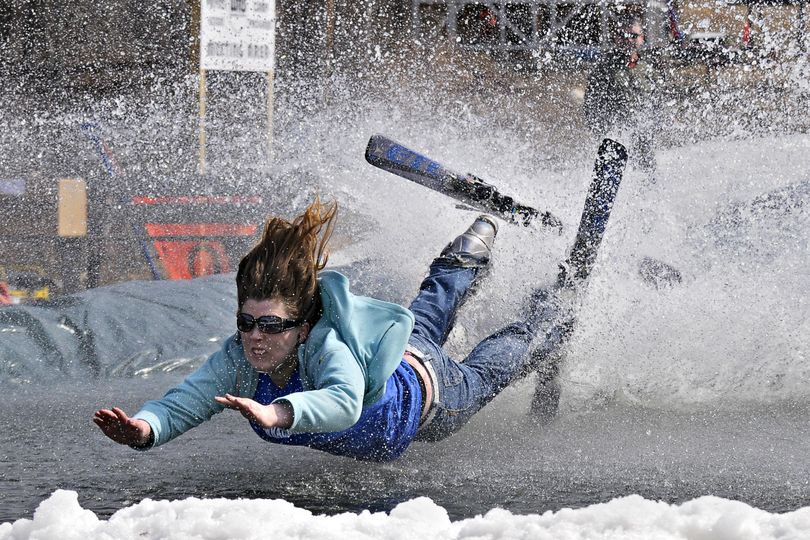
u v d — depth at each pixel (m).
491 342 13.84
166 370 19.06
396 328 11.02
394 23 40.44
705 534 7.55
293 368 10.86
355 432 11.21
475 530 7.71
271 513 7.96
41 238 27.98
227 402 9.41
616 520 7.77
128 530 7.74
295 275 10.61
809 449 13.17
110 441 13.54
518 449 13.06
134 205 28.52
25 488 11.20
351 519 8.00
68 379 18.34
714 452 12.92
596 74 30.14
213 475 11.77
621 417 14.76
